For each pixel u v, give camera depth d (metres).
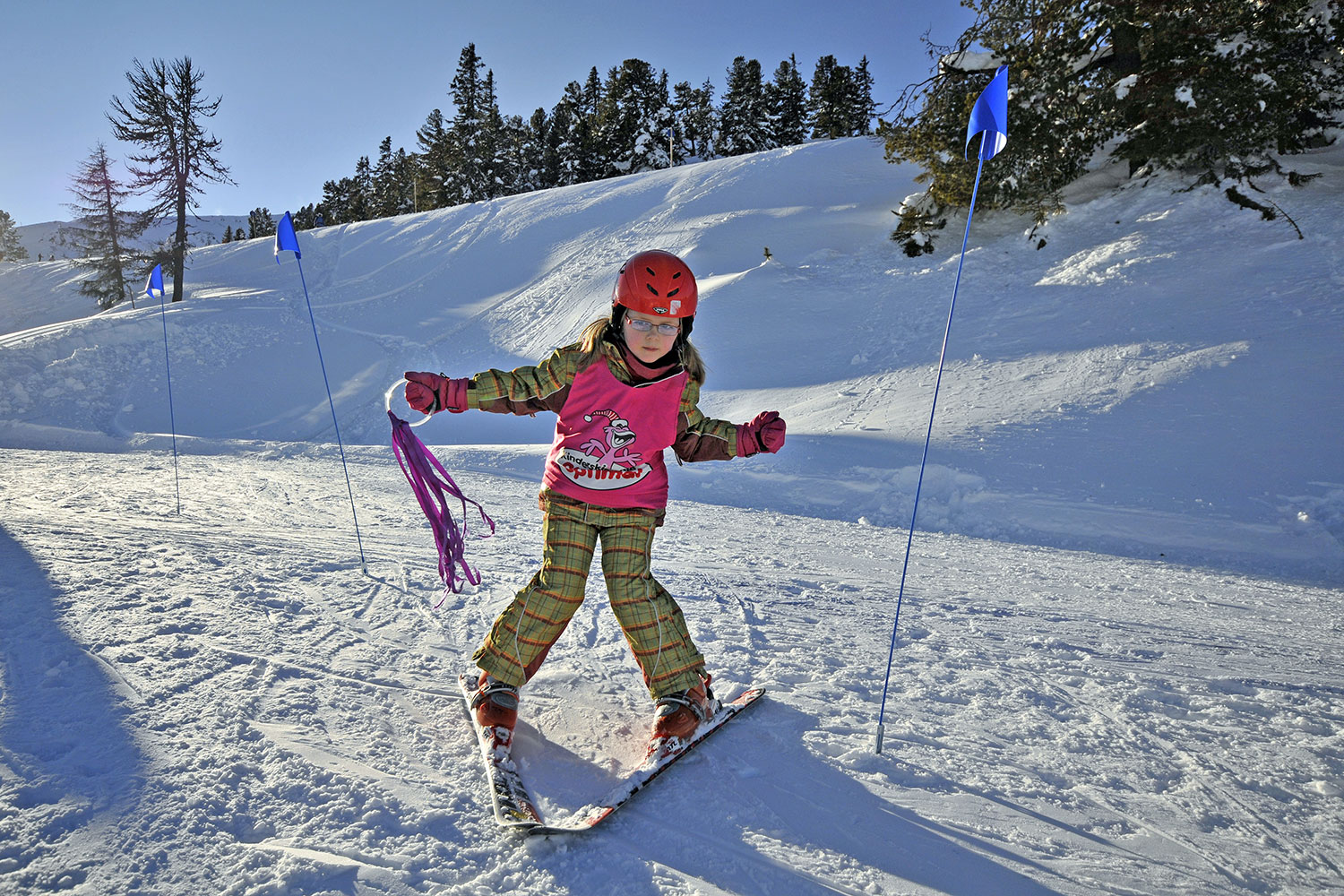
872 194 31.81
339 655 3.08
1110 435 10.07
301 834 1.90
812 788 2.28
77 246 41.56
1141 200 19.55
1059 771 2.44
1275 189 17.58
